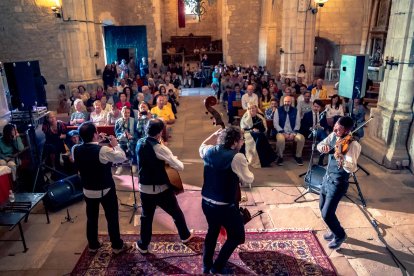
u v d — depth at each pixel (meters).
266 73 13.99
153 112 8.33
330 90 14.52
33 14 11.29
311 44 11.36
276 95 9.25
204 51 20.88
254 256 3.70
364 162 6.38
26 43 11.55
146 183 3.42
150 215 3.58
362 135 6.68
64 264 3.66
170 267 3.54
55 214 4.73
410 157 5.80
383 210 4.66
